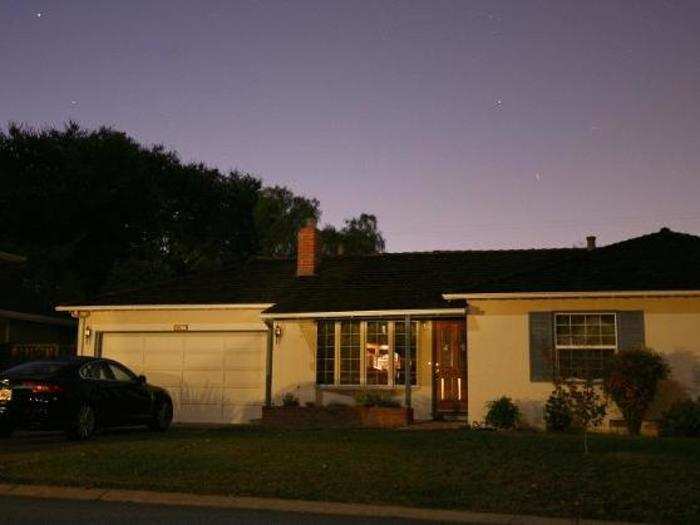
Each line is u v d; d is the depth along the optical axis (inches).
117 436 629.3
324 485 402.3
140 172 1577.3
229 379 871.1
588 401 534.3
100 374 627.2
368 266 933.8
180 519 338.6
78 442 566.3
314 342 834.8
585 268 727.7
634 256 738.8
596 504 363.6
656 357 645.9
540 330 703.1
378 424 725.9
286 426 738.8
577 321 703.1
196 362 882.8
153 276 1406.3
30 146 1546.5
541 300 706.8
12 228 1496.1
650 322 682.8
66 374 590.9
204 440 553.9
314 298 847.7
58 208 1481.3
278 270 969.5
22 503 372.2
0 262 1016.2
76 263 1558.8
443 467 442.6
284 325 845.2
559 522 340.5
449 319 797.9
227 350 876.6
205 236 1733.5
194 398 875.4
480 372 709.3
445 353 794.2
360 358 815.7
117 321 906.1
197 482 409.1
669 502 364.2
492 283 727.1
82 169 1508.4
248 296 889.5
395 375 803.4
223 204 1775.3
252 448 509.0
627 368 636.1
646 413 664.4
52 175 1526.8
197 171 1740.9
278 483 406.9
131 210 1582.2
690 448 506.3
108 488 400.5
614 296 684.1
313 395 824.3
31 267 1396.4
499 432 620.7
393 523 338.0
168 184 1672.0
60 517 338.3
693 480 403.9
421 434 591.8
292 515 352.2
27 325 1165.1
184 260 1705.2
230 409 864.3
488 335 713.6
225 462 460.1
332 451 496.1
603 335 697.0
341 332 824.9
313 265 936.9
